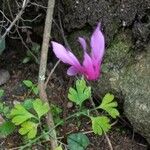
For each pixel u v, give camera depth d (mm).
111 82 169
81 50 178
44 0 181
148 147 167
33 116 152
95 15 173
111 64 171
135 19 170
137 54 169
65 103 173
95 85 173
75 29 179
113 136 172
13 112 151
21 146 157
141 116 158
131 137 171
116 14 171
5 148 165
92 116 161
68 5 176
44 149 164
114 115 153
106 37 173
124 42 172
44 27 173
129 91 164
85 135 163
